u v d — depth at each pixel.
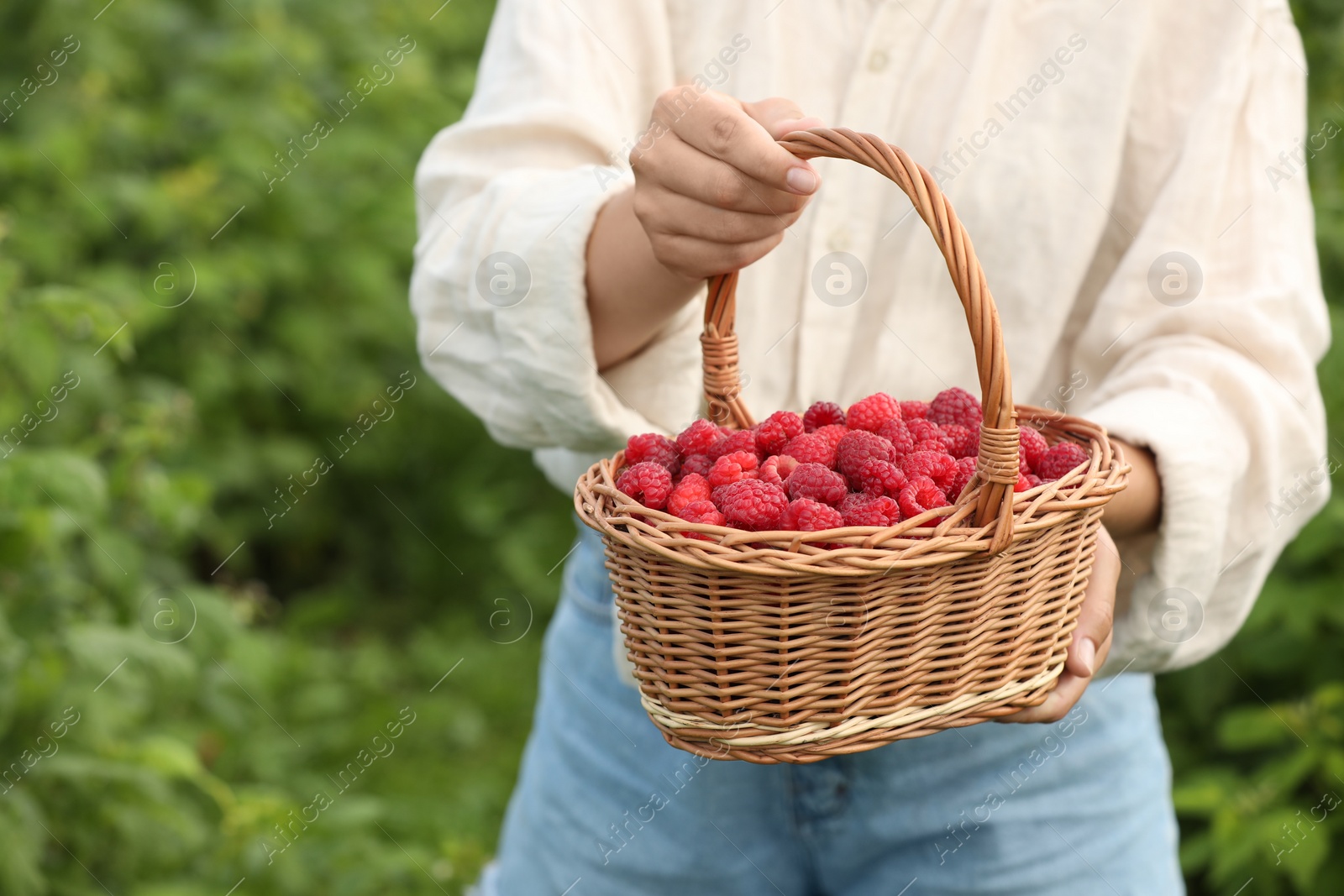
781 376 1.66
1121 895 1.63
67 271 3.70
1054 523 1.27
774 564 1.19
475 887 2.03
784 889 1.70
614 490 1.34
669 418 1.58
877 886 1.67
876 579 1.22
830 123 1.63
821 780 1.62
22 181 3.68
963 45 1.58
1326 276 3.07
